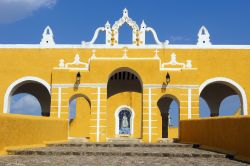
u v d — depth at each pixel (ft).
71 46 76.89
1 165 29.81
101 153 41.11
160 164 32.24
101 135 68.64
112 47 76.48
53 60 76.54
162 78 69.97
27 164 30.68
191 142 57.98
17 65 76.48
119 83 87.76
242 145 37.58
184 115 69.05
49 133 55.62
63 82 70.44
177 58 75.92
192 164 32.65
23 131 45.37
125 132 88.63
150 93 69.56
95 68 70.49
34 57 76.69
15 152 40.14
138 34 79.25
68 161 33.65
